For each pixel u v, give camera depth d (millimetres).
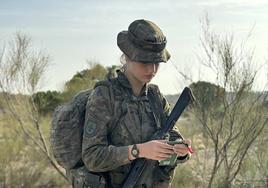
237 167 9672
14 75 11508
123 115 2660
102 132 2602
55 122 2777
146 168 2674
